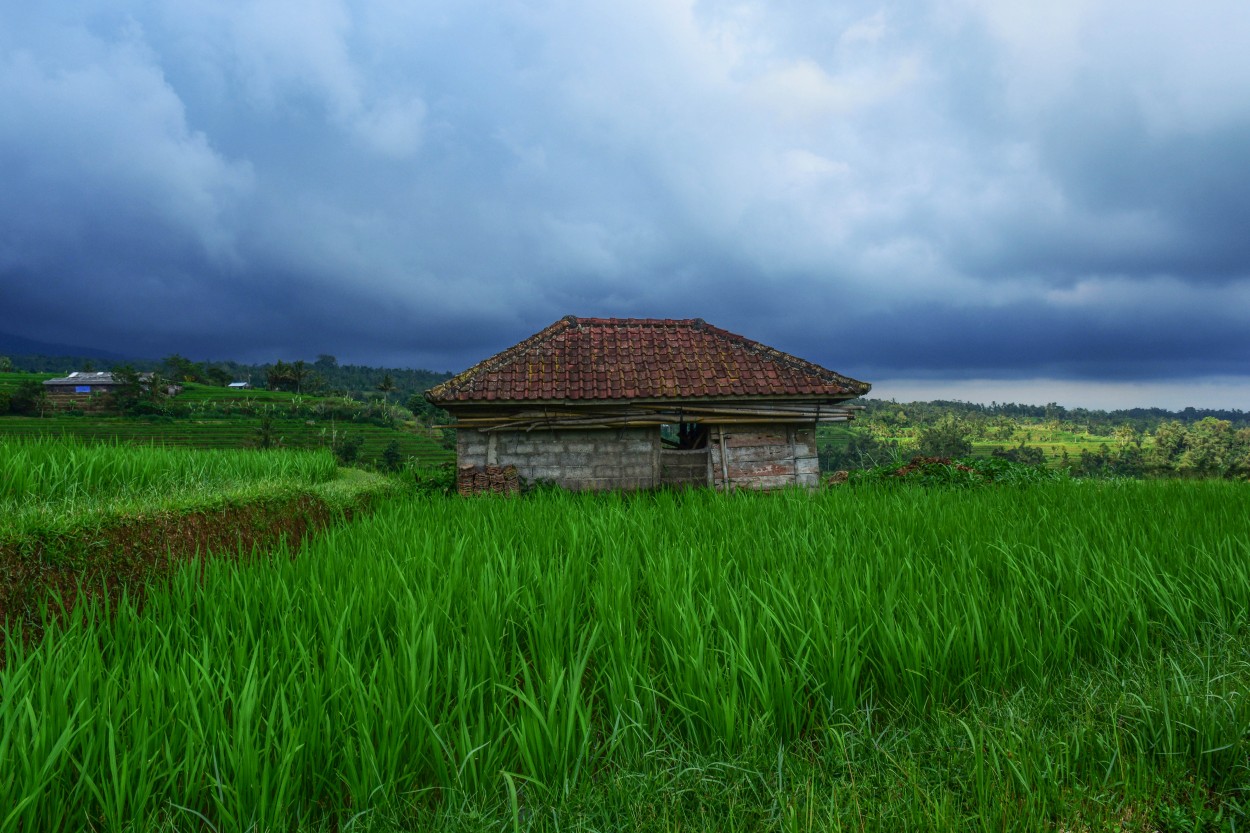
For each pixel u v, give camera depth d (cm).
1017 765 313
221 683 365
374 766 307
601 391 1525
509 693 382
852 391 1585
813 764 339
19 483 700
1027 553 615
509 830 292
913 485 1390
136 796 287
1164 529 734
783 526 796
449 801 308
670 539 741
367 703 340
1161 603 506
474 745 334
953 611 461
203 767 301
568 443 1555
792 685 383
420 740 331
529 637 450
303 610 480
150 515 636
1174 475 1566
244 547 742
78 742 316
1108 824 284
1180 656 443
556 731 335
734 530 773
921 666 407
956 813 287
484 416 1526
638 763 336
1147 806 296
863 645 439
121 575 562
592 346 1700
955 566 592
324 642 423
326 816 300
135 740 312
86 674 352
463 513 932
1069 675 425
